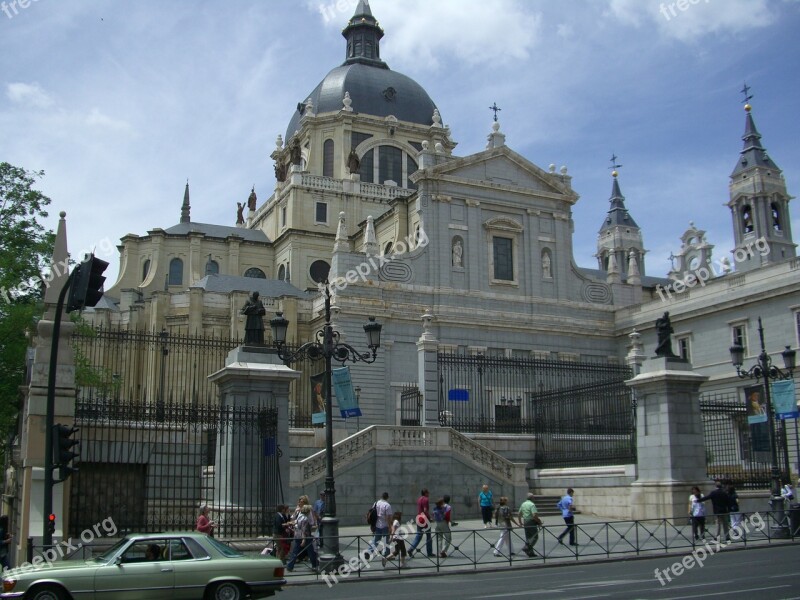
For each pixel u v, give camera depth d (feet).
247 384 86.63
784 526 88.53
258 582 51.88
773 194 311.06
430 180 205.87
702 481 101.24
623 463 112.57
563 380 161.07
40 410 72.18
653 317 205.98
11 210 121.19
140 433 95.86
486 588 57.11
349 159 274.36
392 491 110.32
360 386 181.68
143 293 248.73
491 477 116.67
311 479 106.01
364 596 54.49
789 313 173.58
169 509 92.07
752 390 107.45
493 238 210.59
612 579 60.03
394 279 195.93
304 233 260.62
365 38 316.81
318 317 201.67
